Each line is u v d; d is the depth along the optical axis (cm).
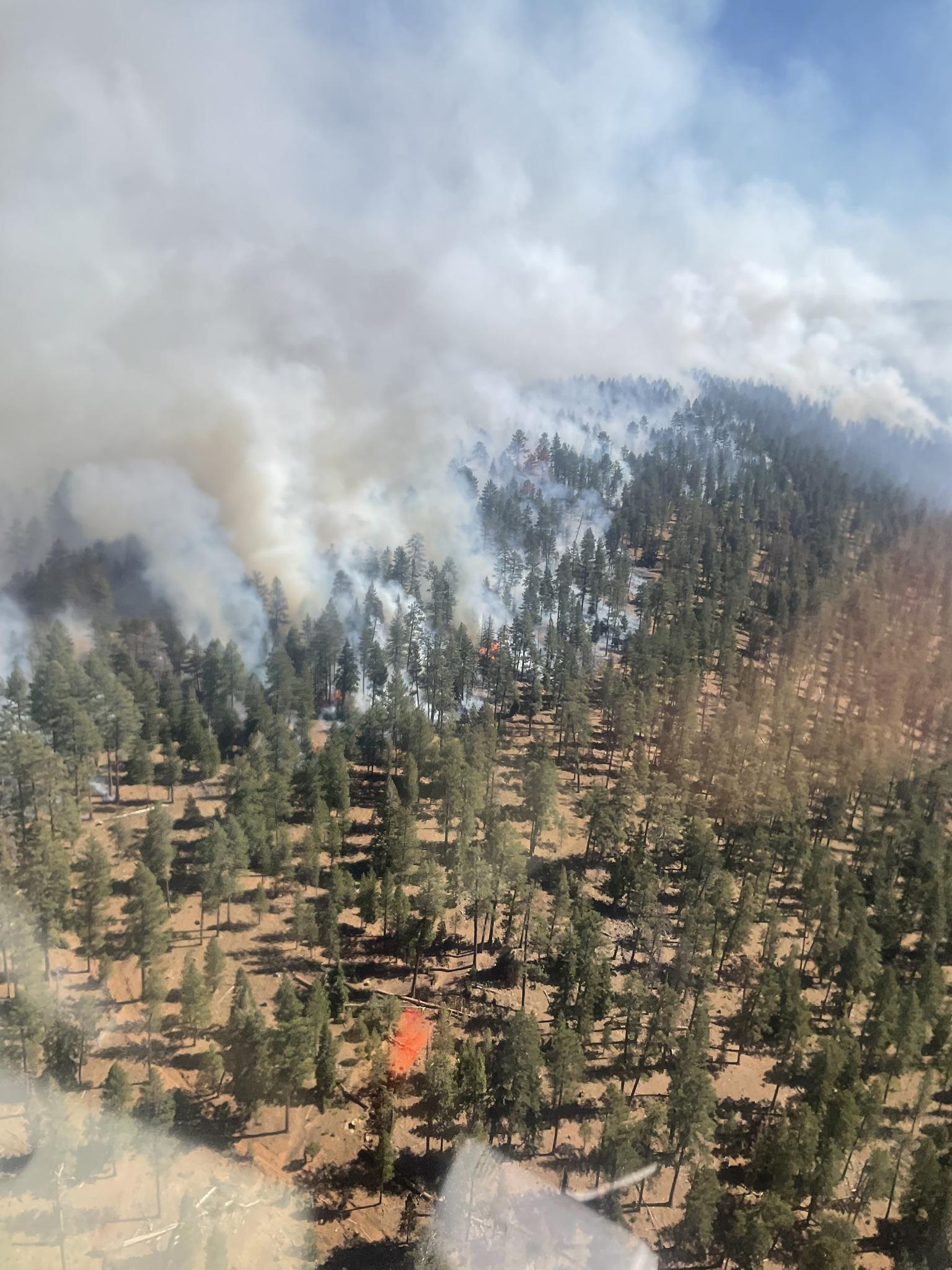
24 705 10650
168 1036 7169
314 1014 6825
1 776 8950
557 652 15050
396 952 8444
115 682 10938
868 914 8912
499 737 13250
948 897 8844
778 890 9950
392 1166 6262
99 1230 5672
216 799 10831
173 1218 5806
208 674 12381
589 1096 7119
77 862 8906
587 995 7325
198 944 8250
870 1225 6309
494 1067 6781
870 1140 6612
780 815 10381
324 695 14312
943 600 18625
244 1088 6475
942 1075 7388
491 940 8669
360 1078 7081
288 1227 5938
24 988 6675
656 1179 6481
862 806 11269
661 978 8219
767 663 16325
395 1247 5903
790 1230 6169
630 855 9125
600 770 12600
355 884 9138
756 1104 7194
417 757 11462
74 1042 6500
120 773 11294
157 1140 5950
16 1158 5938
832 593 18300
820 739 12281
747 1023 7462
